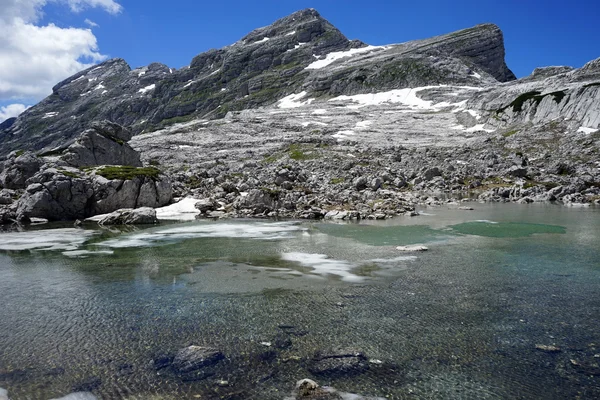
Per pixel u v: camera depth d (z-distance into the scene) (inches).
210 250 1009.5
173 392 370.0
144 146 4936.0
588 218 1486.2
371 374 396.2
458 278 721.0
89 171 1991.9
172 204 2032.5
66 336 498.3
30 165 2224.4
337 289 666.8
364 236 1173.1
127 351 455.5
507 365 410.6
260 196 1823.3
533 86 5073.8
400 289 660.7
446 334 485.1
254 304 599.8
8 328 526.0
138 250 1031.0
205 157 4328.3
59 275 790.5
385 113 6284.5
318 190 2394.2
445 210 1824.6
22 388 381.4
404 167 3405.5
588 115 3782.0
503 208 1878.7
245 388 374.0
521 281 697.0
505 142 3878.0
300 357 433.1
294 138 4936.0
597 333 482.9
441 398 354.3
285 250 991.6
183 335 494.9
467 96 6491.1
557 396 354.9
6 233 1380.4
